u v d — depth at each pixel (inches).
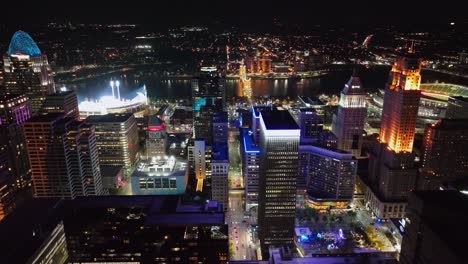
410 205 4940.9
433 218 4527.6
